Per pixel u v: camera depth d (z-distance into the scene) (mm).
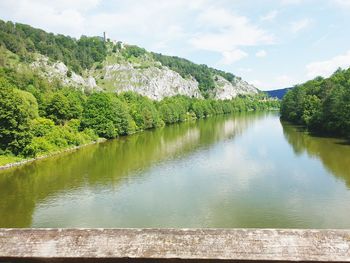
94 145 60094
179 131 82562
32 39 188125
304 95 96750
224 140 63250
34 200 29219
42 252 3701
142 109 90438
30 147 45844
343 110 59406
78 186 33156
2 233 3855
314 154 44531
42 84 109188
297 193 28922
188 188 31641
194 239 3725
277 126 88250
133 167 40812
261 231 3764
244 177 34688
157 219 24500
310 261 3543
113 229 3848
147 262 3646
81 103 81438
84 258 3666
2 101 43531
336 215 23953
